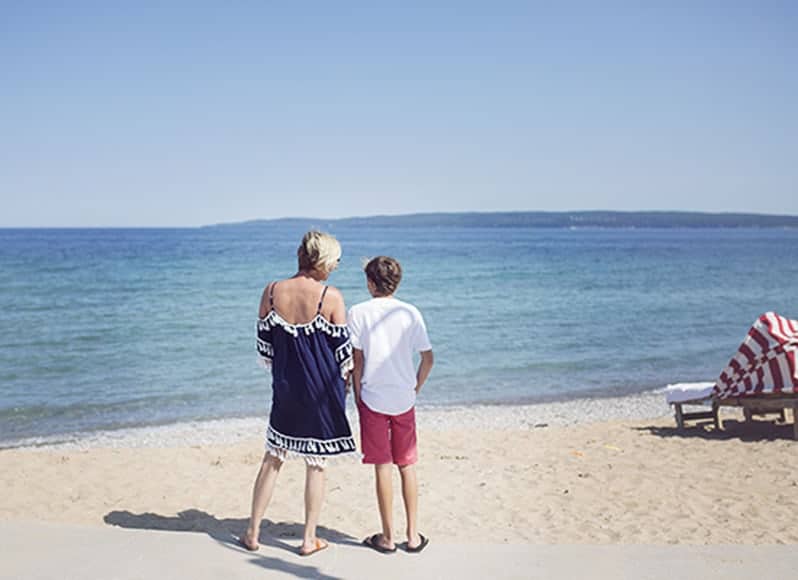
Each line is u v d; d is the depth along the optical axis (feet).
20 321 63.52
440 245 338.34
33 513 18.74
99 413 34.37
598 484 21.16
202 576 11.34
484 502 19.36
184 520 18.07
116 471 23.31
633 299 87.35
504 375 44.91
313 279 12.92
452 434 29.48
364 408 13.14
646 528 16.79
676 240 437.58
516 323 66.69
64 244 301.22
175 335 56.65
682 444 26.68
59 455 25.53
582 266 157.17
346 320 13.20
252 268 140.26
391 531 13.24
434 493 20.29
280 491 20.84
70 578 10.97
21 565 11.50
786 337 26.32
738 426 29.58
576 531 16.69
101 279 109.29
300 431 12.67
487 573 12.00
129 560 11.88
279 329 12.73
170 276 116.47
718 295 92.48
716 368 47.24
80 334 56.75
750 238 505.25
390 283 13.42
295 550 13.05
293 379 12.64
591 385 42.29
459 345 55.01
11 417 33.53
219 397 37.65
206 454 25.89
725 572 12.00
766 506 18.37
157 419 33.35
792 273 133.39
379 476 13.15
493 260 186.29
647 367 47.44
